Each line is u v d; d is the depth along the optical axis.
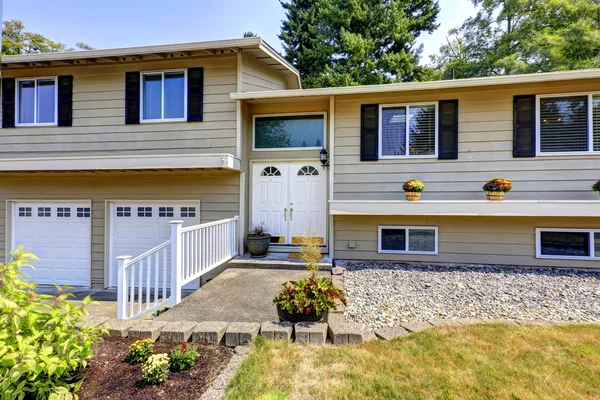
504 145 5.42
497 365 2.24
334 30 13.88
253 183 6.45
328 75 13.06
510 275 4.86
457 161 5.58
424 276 4.84
